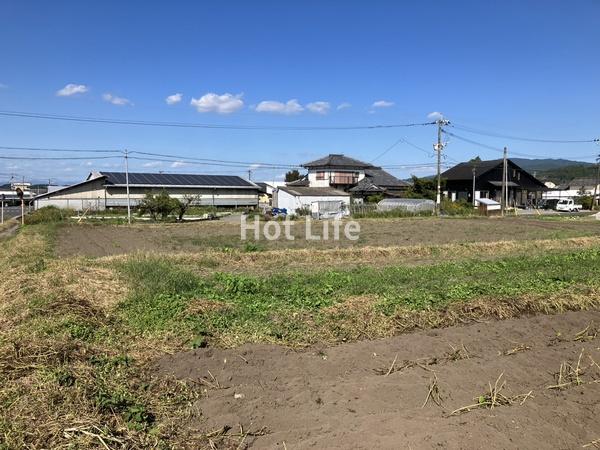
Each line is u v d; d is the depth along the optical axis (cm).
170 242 2183
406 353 608
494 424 427
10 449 362
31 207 6303
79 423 398
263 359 581
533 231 2702
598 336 707
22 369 492
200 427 428
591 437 418
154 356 582
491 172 6438
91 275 999
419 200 4709
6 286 889
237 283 973
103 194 5694
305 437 411
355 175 6806
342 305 808
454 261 1467
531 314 825
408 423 422
